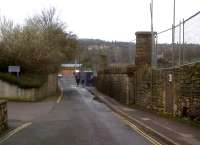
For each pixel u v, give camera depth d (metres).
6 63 42.41
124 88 34.91
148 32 31.84
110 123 20.97
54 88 58.12
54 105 34.28
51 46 53.66
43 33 53.28
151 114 24.69
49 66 47.81
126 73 33.50
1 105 17.02
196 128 17.38
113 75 43.56
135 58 32.31
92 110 29.83
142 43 31.94
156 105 25.44
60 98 44.31
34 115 25.45
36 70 44.62
